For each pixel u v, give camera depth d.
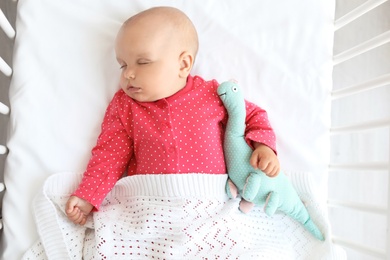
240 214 1.01
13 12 1.18
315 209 1.07
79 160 1.03
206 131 0.99
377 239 1.42
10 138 1.01
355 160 1.41
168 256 0.91
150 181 0.97
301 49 1.14
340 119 1.40
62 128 1.03
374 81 1.02
